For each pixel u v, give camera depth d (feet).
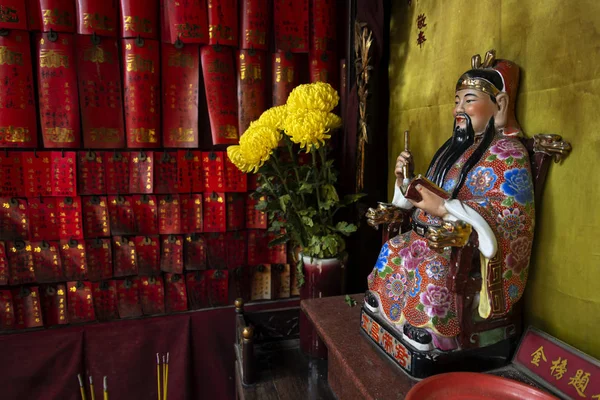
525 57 3.19
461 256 2.68
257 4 5.52
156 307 5.71
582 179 2.73
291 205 4.65
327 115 4.09
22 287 5.16
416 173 4.71
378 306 3.50
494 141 3.06
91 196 5.30
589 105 2.67
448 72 4.10
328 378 4.41
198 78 5.51
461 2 3.89
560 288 2.93
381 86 5.30
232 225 5.84
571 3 2.78
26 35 4.88
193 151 5.61
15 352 5.14
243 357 4.44
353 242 5.59
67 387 5.35
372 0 4.83
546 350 2.89
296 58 5.83
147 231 5.55
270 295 6.15
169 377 5.75
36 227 5.12
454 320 2.89
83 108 5.12
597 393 2.47
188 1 5.28
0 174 4.93
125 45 5.17
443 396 2.42
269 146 4.16
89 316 5.44
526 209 2.80
